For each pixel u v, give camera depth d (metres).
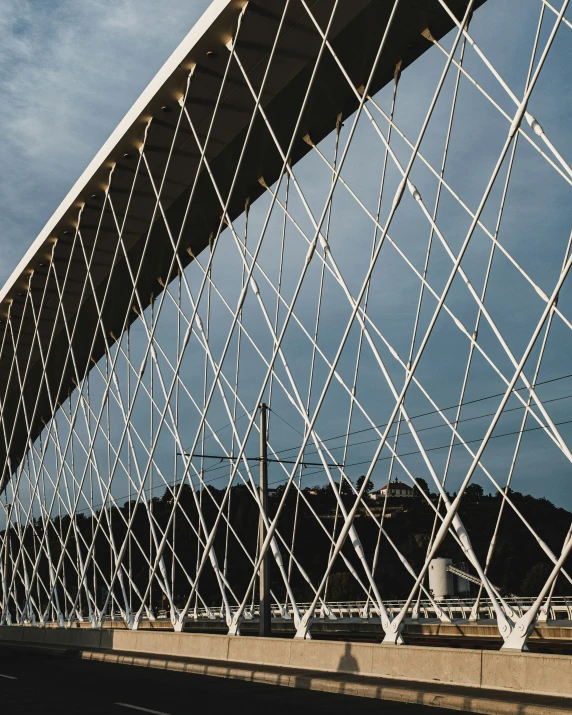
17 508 44.25
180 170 28.50
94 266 35.12
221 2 21.67
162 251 33.59
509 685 12.86
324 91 24.56
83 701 13.45
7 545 46.03
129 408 31.70
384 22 21.55
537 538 19.25
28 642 33.06
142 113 25.81
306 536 78.06
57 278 35.03
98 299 37.69
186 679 17.39
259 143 26.97
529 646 23.83
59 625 34.50
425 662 14.63
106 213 31.23
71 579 86.50
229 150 27.22
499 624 14.77
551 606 34.16
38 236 34.06
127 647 25.44
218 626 46.59
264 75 23.80
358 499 18.69
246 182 29.22
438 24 21.73
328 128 26.41
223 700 13.38
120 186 29.61
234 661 20.12
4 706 12.99
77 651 25.88
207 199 30.19
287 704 12.78
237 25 22.12
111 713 11.88
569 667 11.93
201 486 28.84
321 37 22.23
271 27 22.03
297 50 22.84
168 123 26.14
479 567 16.19
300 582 74.69
